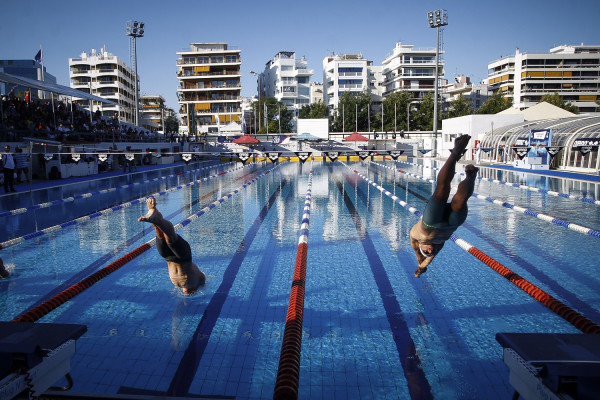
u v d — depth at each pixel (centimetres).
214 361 405
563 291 575
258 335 457
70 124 2542
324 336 456
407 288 591
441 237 429
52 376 247
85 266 702
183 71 6925
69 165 2053
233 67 6850
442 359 407
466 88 8575
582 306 527
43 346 249
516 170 2278
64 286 611
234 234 916
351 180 1959
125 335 457
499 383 367
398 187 1683
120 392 354
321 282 619
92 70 7356
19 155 1606
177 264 543
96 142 2512
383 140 4131
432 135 4622
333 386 366
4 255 762
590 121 2219
